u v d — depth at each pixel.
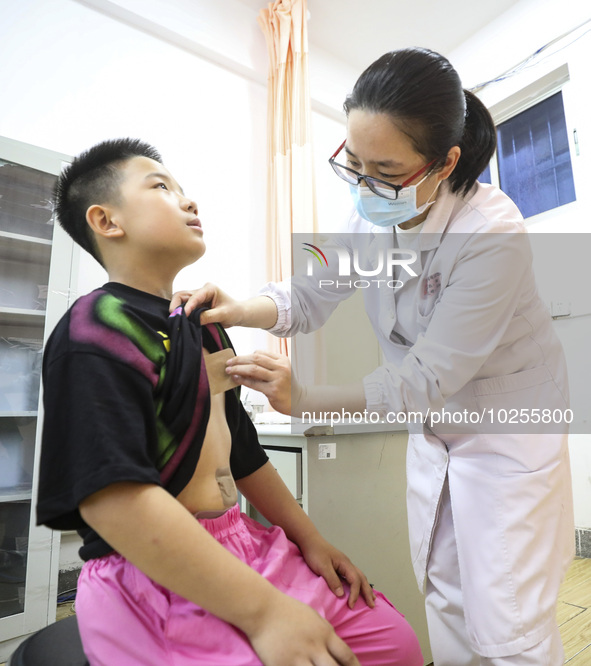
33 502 1.50
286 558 0.62
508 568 0.79
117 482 0.41
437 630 0.95
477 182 0.96
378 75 0.75
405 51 0.77
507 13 2.70
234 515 0.61
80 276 1.93
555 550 0.82
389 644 0.61
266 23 2.59
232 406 0.69
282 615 0.45
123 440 0.43
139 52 2.23
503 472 0.85
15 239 1.57
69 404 0.45
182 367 0.54
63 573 1.76
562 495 0.86
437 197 0.91
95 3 2.12
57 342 0.49
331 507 1.27
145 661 0.47
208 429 0.60
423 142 0.76
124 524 0.41
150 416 0.48
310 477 1.24
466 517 0.85
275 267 2.43
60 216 0.71
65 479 0.43
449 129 0.77
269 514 0.72
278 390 0.69
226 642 0.46
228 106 2.50
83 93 2.04
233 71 2.55
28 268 1.61
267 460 0.75
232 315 0.79
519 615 0.77
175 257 0.65
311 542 0.69
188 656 0.46
